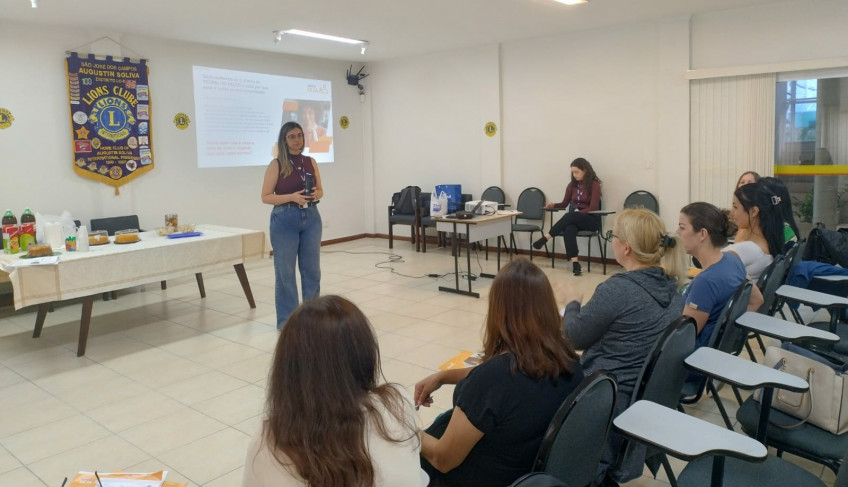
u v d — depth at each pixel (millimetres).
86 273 3791
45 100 5629
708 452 1365
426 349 3973
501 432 1453
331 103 8297
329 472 1007
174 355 3973
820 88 5426
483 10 5492
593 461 1567
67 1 4793
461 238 7855
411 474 1099
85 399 3299
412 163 8367
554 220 7094
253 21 5688
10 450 2748
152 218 6453
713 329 2408
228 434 2875
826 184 5543
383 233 8883
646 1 5348
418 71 8086
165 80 6457
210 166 6922
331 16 5570
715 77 5844
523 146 7305
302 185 4340
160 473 1528
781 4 5469
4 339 4379
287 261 4352
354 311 1104
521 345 1467
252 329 4512
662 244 2002
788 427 1925
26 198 5566
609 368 1949
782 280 3164
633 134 6453
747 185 3152
